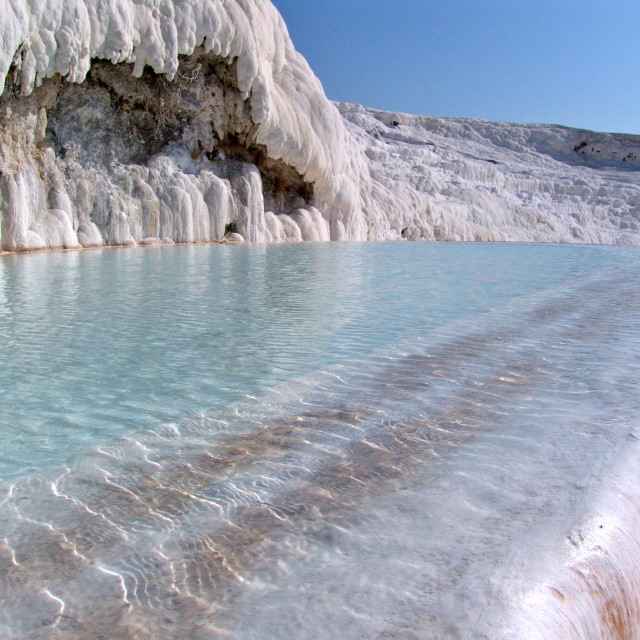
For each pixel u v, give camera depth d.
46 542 1.75
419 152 29.86
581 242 27.77
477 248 14.75
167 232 12.23
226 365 3.52
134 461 2.28
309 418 2.72
